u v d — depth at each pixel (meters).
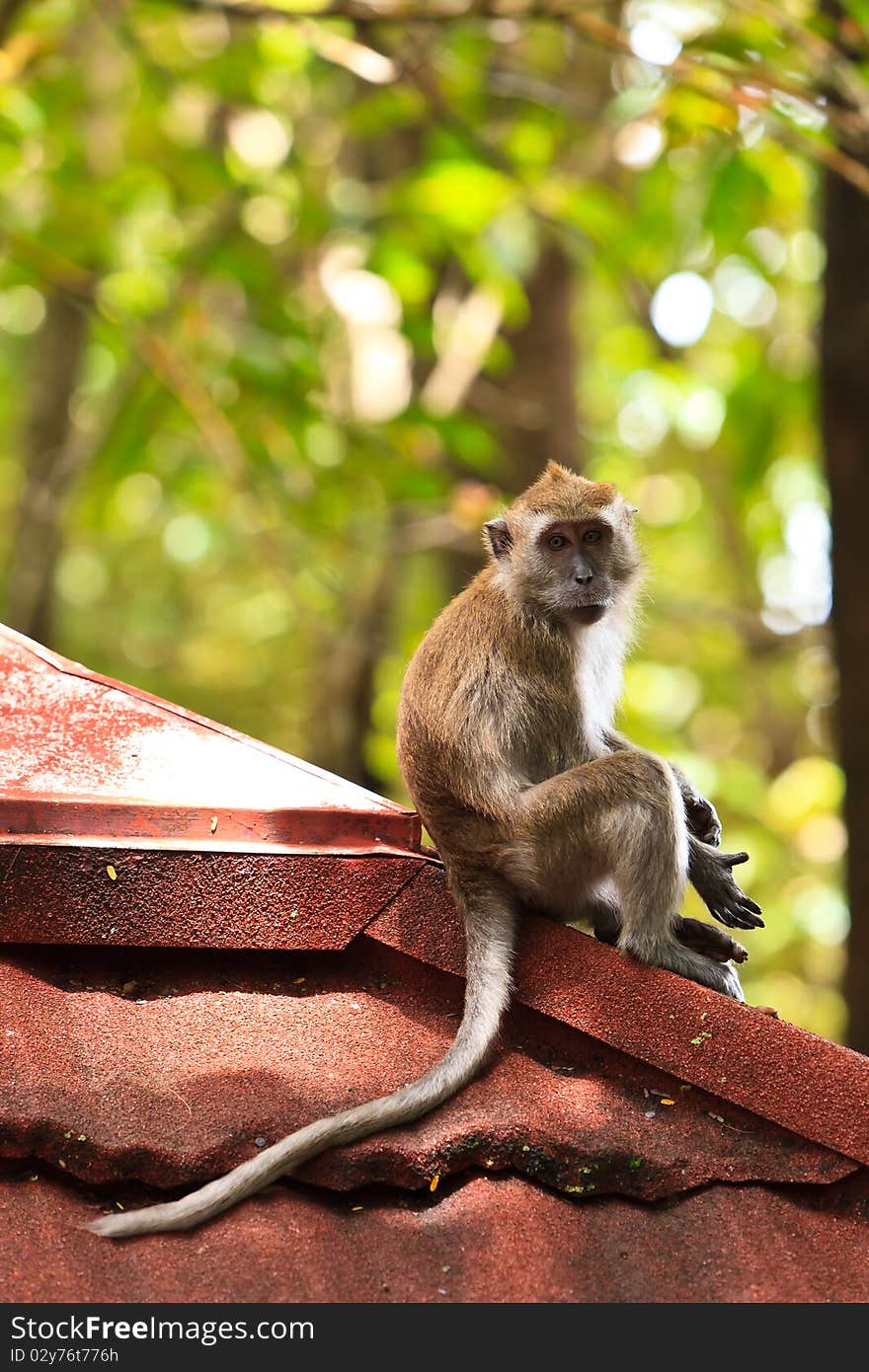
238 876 5.06
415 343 12.95
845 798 9.98
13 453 20.20
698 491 21.62
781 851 17.53
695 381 13.70
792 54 10.23
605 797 5.50
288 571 13.48
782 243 14.70
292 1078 4.65
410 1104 4.48
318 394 12.85
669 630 22.12
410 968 5.25
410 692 6.06
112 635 24.95
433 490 12.60
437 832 5.77
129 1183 4.25
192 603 25.80
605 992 4.95
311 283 14.23
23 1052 4.44
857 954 9.91
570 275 14.57
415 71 11.97
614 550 6.75
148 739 5.60
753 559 20.27
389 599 15.60
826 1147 4.57
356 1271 4.11
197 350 12.73
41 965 4.94
